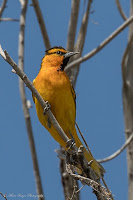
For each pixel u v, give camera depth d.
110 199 10.09
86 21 14.66
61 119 11.75
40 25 14.76
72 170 10.50
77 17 14.84
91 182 10.02
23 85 13.80
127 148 14.61
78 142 12.21
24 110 13.65
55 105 11.59
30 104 13.73
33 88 10.16
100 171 11.50
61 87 11.55
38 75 11.95
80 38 14.69
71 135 11.93
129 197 13.99
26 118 13.59
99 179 11.38
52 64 12.29
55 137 11.96
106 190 10.61
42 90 11.59
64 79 11.74
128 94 15.16
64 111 11.70
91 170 10.55
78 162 10.48
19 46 14.25
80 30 14.73
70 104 11.77
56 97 11.53
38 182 13.27
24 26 14.59
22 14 14.75
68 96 11.70
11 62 9.56
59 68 12.12
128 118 15.01
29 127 13.57
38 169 13.38
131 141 14.62
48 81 11.59
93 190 10.21
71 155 10.49
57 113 11.67
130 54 15.45
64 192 13.46
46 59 12.44
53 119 10.56
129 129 14.90
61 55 12.42
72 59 14.70
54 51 12.48
